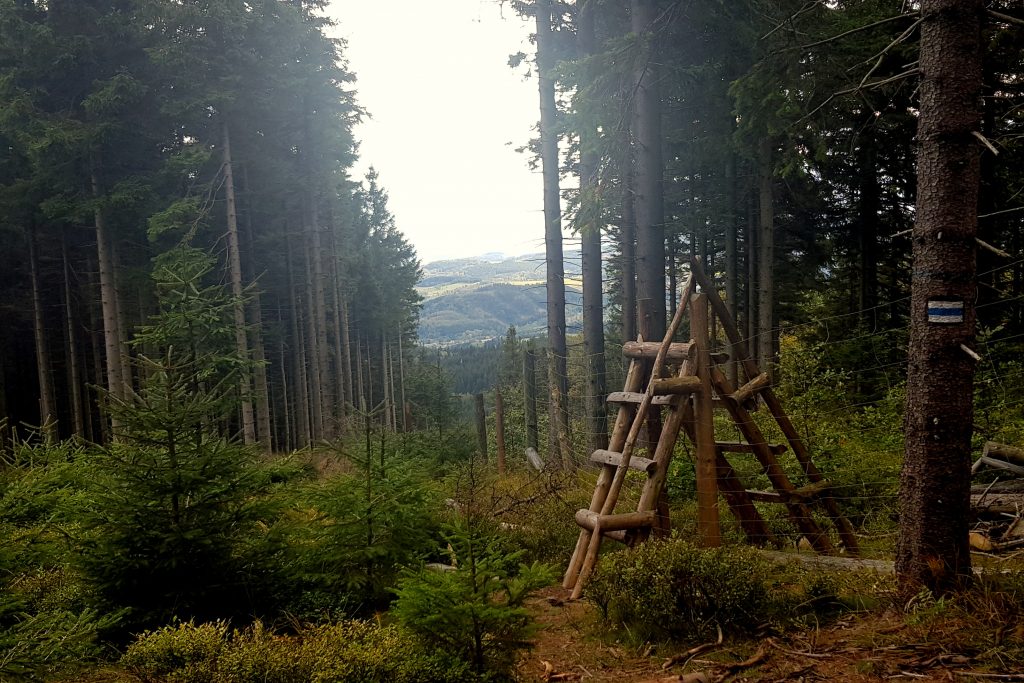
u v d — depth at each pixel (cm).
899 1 1077
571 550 683
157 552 539
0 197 1994
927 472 432
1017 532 616
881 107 1112
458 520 436
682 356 638
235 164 2153
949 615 405
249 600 571
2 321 2577
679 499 823
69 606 546
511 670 401
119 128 1822
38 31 1711
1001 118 781
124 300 2167
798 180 1586
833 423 899
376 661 358
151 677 399
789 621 448
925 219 429
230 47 1964
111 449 568
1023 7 733
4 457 878
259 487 612
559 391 1277
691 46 1163
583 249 1276
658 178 1044
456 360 7769
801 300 2006
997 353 1102
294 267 2870
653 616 455
